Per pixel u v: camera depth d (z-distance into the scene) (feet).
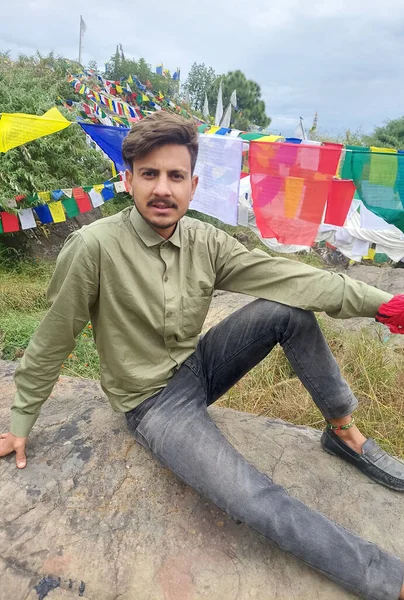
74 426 6.40
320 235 16.12
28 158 18.93
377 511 5.52
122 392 5.30
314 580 4.67
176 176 4.46
